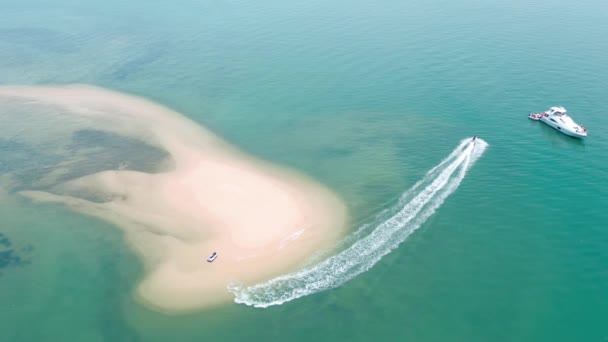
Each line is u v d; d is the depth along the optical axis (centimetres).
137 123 9312
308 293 5303
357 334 4866
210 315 5119
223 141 8625
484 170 7206
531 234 6003
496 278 5444
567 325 4894
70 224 6562
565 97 9150
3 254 6084
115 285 5569
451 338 4816
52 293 5519
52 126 9250
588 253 5706
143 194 7131
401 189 6962
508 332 4853
